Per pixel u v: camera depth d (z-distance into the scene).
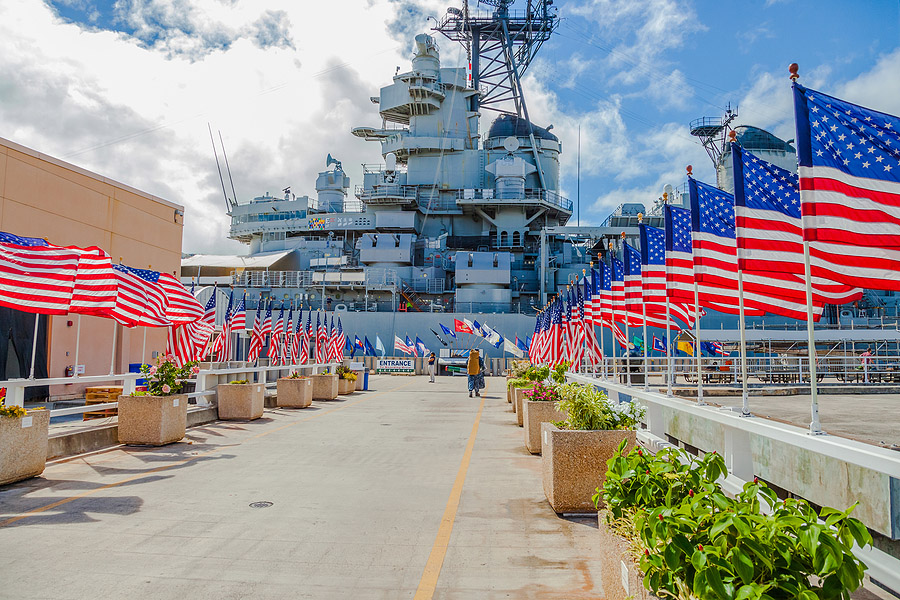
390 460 10.95
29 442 9.02
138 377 13.06
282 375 26.42
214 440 13.05
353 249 52.69
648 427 9.92
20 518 7.06
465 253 46.59
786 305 9.02
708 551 2.64
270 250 55.03
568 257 52.12
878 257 7.03
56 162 19.48
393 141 54.94
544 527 6.84
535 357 23.17
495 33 58.31
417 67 53.44
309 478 9.37
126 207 22.72
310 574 5.40
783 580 2.49
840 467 5.62
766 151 43.00
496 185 51.16
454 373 41.03
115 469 9.95
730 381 22.52
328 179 57.56
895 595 4.38
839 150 5.96
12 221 17.80
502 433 14.55
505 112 56.88
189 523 6.91
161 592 4.96
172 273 25.28
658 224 47.72
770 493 3.08
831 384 20.34
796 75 6.25
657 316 13.91
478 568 5.59
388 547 6.16
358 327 44.59
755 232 7.48
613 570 3.83
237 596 4.91
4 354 17.47
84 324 20.50
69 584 5.10
